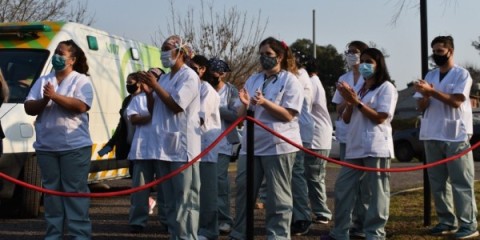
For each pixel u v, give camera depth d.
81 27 10.04
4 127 8.38
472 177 7.38
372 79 6.78
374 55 6.70
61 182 6.60
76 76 6.55
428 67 7.79
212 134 7.21
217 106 7.33
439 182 7.47
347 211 6.88
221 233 7.88
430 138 7.42
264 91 6.48
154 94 6.24
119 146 8.38
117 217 9.14
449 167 7.33
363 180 6.93
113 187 13.29
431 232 7.56
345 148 7.54
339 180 6.91
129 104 7.73
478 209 9.07
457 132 7.28
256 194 6.61
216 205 7.25
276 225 6.45
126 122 8.31
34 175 8.73
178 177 6.13
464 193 7.31
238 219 6.85
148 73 5.97
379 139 6.67
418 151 22.20
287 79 6.43
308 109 8.00
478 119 21.11
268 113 6.37
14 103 8.75
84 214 6.61
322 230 8.12
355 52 7.56
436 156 7.46
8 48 9.47
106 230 8.12
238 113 6.69
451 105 7.20
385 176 6.78
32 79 9.08
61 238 6.64
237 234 6.85
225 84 8.02
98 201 10.82
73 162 6.51
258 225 8.37
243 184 6.78
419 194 10.73
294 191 7.85
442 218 7.52
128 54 11.34
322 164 8.38
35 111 6.46
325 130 8.30
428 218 7.94
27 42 9.52
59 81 6.58
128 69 11.26
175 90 6.08
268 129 6.11
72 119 6.51
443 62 7.32
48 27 9.62
